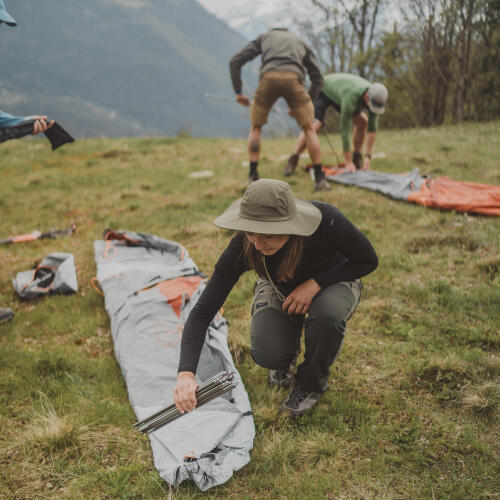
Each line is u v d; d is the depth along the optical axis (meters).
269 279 2.38
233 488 2.21
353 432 2.50
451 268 4.23
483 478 2.16
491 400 2.57
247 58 6.29
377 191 6.33
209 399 2.03
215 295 2.27
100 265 4.47
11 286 4.53
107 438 2.54
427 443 2.40
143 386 2.81
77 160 10.83
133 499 2.18
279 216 2.01
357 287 2.59
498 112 16.61
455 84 17.56
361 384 2.88
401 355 3.11
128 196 7.29
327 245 2.30
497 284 3.82
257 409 2.67
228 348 3.12
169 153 10.93
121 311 3.50
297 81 5.87
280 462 2.31
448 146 9.39
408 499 2.10
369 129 6.99
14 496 2.21
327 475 2.24
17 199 7.52
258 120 6.43
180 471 2.18
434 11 16.39
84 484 2.26
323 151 9.64
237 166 8.77
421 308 3.67
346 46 19.34
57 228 6.16
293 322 2.60
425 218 5.32
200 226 5.61
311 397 2.65
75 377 3.08
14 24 3.14
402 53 18.25
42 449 2.47
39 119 3.42
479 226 4.94
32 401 2.87
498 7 15.30
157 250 4.84
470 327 3.34
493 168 7.32
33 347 3.49
